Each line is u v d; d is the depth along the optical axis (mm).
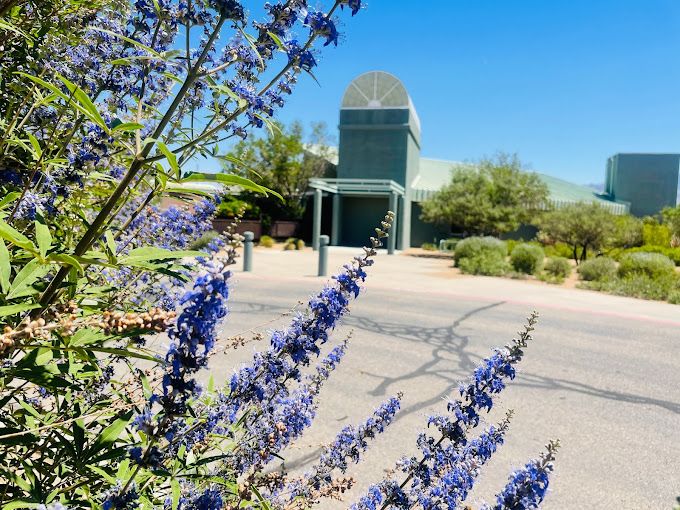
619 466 4473
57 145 2330
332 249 32375
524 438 4938
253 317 9156
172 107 1804
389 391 5996
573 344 9062
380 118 37094
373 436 2564
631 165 55500
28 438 1591
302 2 2033
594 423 5441
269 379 1873
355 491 3764
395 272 20062
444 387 6277
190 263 1671
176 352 1345
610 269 20406
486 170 33031
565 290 17016
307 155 40375
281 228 40219
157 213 2877
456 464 2285
